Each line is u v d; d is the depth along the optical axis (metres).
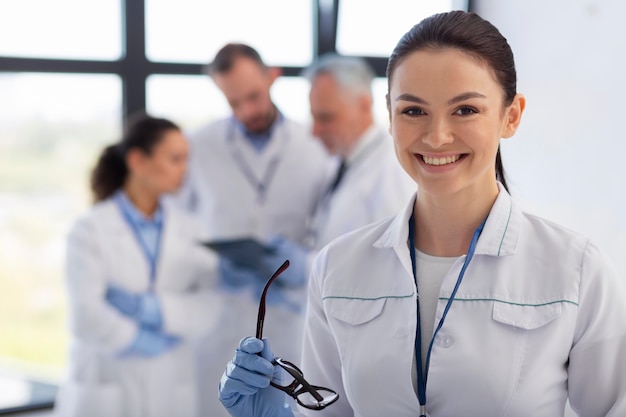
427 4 3.39
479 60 1.09
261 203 3.14
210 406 3.05
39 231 3.49
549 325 1.14
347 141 3.05
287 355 3.05
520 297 1.16
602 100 2.73
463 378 1.15
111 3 3.13
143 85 3.19
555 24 2.86
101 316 2.82
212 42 3.24
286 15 3.32
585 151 2.78
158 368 2.90
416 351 1.19
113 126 3.23
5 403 3.32
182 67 3.21
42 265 3.56
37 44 3.07
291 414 1.27
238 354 1.21
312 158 3.12
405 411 1.19
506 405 1.13
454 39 1.09
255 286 3.02
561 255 1.17
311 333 1.35
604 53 2.71
